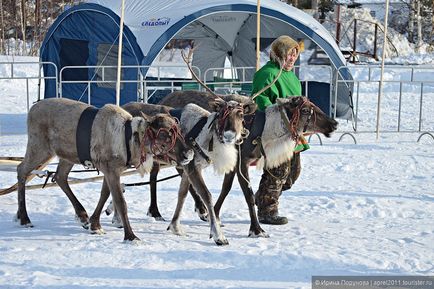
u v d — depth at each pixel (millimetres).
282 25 21703
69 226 9719
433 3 45844
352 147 16422
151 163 9047
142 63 18297
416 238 9164
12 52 35094
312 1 43500
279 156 9539
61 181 9742
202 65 23328
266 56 22438
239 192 11969
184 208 10977
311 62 21328
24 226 9617
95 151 9031
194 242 8891
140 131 8883
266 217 9977
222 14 22094
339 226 9875
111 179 8930
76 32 20656
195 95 10602
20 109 22688
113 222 9859
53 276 7387
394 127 19750
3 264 7789
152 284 7148
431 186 12594
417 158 15055
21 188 9711
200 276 7473
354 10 41969
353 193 11914
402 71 30562
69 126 9234
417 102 25328
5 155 14656
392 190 12227
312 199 11469
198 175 9062
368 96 26734
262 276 7508
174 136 8805
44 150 9586
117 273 7520
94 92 20609
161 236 9219
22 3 38281
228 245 8750
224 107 8844
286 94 10195
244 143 9398
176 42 22719
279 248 8578
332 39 19844
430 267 7918
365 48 39719
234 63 23688
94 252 8266
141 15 19766
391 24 48375
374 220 10312
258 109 10016
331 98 19141
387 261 8078
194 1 19828
